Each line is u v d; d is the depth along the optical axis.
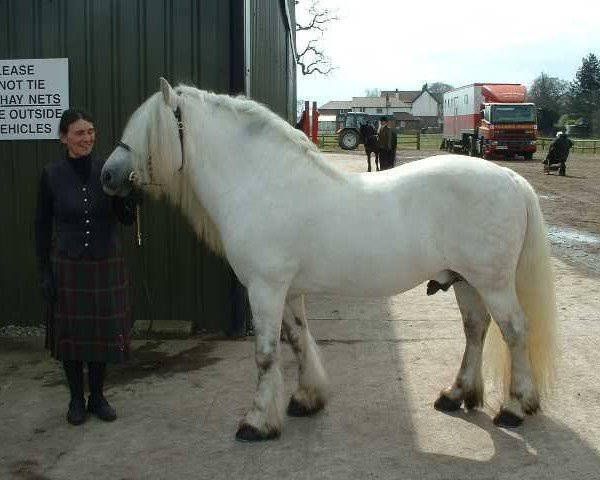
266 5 6.96
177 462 3.17
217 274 5.21
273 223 3.26
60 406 3.88
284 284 3.33
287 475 3.03
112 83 5.17
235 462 3.16
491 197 3.20
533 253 3.39
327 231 3.26
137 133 3.29
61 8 5.14
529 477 2.98
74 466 3.16
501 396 3.90
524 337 3.36
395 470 3.06
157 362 4.61
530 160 26.86
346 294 3.43
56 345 3.50
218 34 5.01
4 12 5.18
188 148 3.41
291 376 4.33
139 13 5.07
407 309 5.84
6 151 5.31
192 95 3.44
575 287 6.54
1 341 5.18
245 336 5.21
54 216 3.49
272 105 8.04
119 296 3.52
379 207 3.27
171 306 5.31
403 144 43.09
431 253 3.28
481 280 3.28
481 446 3.27
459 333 5.12
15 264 5.42
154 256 5.27
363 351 4.74
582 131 53.53
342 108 100.94
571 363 4.39
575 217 11.82
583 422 3.51
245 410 3.77
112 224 3.51
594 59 67.19
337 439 3.38
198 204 3.63
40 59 5.18
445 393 3.72
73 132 3.35
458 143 32.28
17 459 3.24
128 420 3.66
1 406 3.89
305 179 3.31
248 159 3.37
